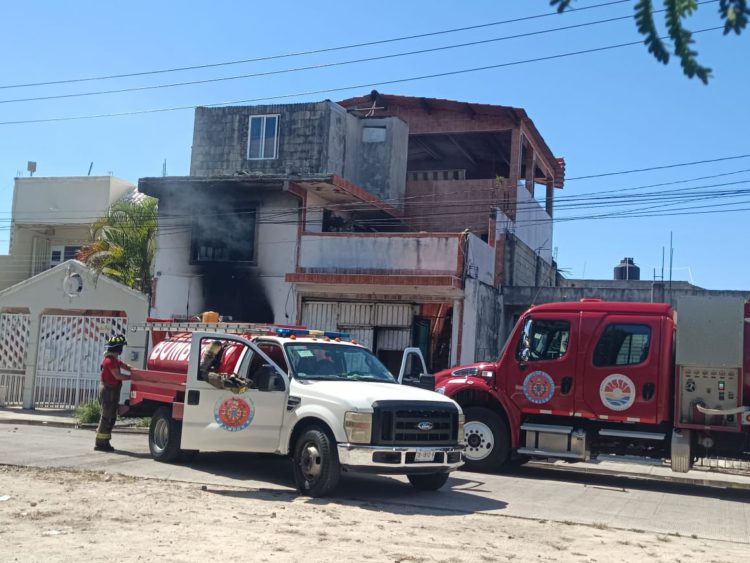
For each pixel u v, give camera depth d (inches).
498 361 537.0
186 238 930.7
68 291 881.5
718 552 310.7
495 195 1113.4
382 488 440.5
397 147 1137.4
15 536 278.4
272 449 418.3
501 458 523.5
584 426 511.8
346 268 860.0
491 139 1232.2
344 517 340.5
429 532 317.4
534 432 514.6
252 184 887.1
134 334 853.2
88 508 332.2
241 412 430.9
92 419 752.3
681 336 482.0
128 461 495.5
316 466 392.8
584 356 505.0
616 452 509.4
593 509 406.3
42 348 877.8
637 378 491.5
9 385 888.9
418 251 834.2
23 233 1207.6
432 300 821.2
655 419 486.3
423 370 575.8
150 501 354.0
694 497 478.3
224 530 301.7
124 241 929.5
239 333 489.7
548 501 423.2
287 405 415.8
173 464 491.5
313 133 1098.1
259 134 1128.8
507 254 1005.8
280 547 277.7
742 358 469.4
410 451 390.6
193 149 1157.1
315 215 927.0
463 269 816.9
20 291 898.1
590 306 511.5
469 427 531.8
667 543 324.2
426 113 1189.7
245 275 901.2
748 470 539.2
